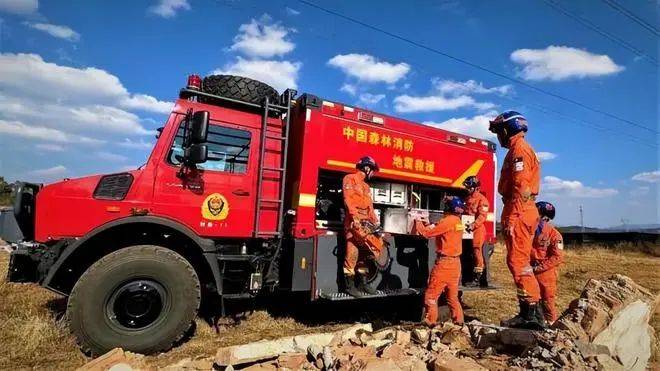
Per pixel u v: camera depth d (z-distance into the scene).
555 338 3.53
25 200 4.36
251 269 5.23
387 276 5.96
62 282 4.53
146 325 4.25
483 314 6.78
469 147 7.39
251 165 5.33
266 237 5.27
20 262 4.31
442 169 6.93
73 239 4.25
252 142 5.37
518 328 3.92
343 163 5.80
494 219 7.57
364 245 5.38
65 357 3.87
